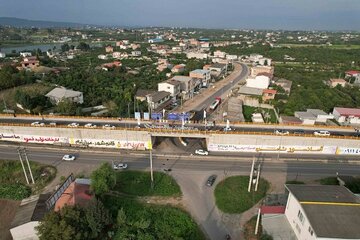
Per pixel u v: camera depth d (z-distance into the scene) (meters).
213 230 49.88
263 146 76.69
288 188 48.72
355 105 115.50
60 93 115.81
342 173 67.75
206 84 156.25
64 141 81.06
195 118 101.38
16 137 82.69
